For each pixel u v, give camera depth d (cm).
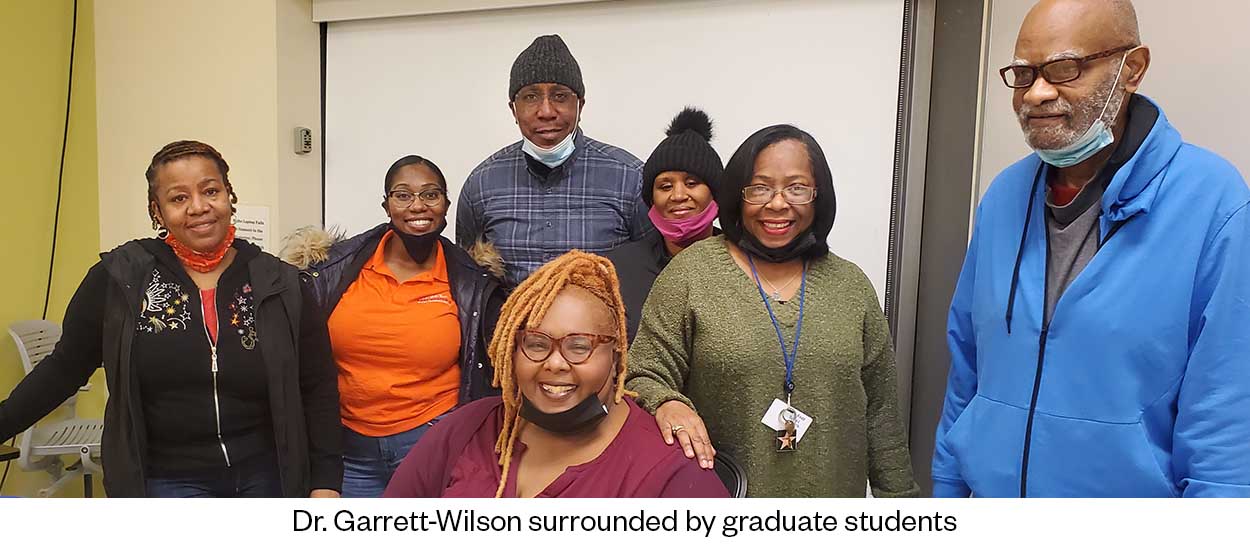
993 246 115
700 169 158
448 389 170
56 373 146
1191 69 117
